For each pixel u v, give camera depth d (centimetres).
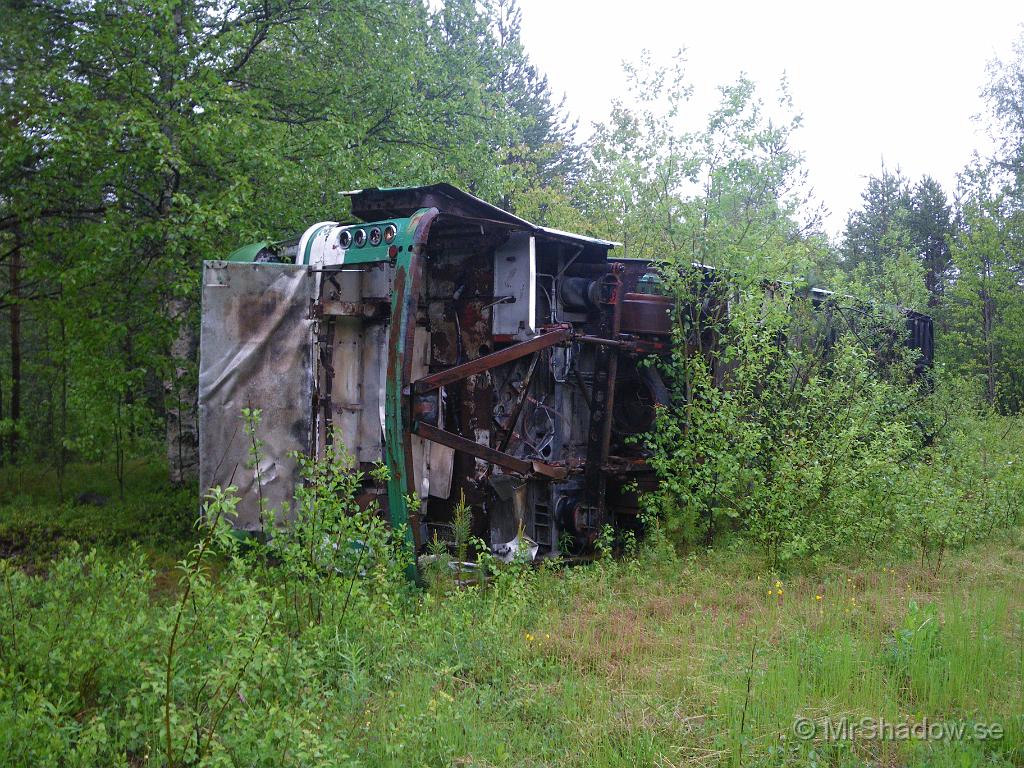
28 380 1714
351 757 415
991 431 1543
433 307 904
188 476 1398
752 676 536
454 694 517
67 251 1166
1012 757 452
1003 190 2738
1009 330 2552
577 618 678
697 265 1005
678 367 996
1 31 1185
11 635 496
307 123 1377
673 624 667
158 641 485
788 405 990
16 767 384
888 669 567
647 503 928
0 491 1324
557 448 948
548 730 473
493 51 1853
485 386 872
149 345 1121
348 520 633
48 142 1091
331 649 545
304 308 808
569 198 2573
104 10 1192
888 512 958
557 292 938
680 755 445
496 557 776
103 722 412
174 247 1041
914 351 1345
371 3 1388
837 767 445
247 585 491
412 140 1497
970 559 904
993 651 583
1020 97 2969
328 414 830
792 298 1095
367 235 800
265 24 1319
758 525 879
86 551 916
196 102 1170
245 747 391
